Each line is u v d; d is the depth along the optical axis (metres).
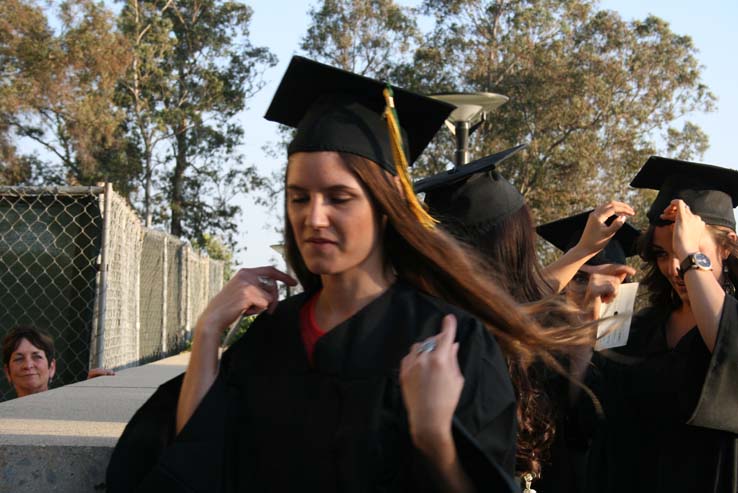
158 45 38.06
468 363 1.56
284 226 1.81
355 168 1.60
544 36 33.56
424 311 1.64
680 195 2.84
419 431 1.43
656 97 32.84
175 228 39.19
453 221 2.51
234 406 1.69
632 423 2.63
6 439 2.22
